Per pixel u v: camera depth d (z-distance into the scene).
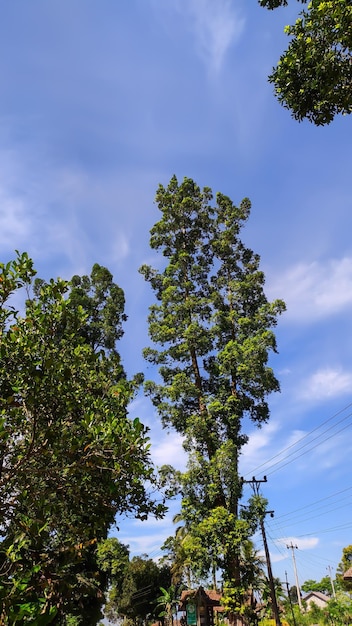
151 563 49.69
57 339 5.52
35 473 5.03
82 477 5.34
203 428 23.09
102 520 5.48
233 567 21.78
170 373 26.84
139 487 5.58
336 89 6.16
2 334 5.17
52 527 5.44
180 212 29.30
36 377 4.89
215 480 21.70
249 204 29.48
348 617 38.38
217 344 26.94
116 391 5.78
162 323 26.78
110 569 21.45
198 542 21.27
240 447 24.75
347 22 5.38
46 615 3.62
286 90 6.50
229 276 29.33
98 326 26.36
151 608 47.75
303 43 5.97
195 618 25.66
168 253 29.80
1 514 4.77
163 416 24.88
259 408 26.27
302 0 6.45
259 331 25.77
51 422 5.13
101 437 4.82
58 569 4.86
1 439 4.64
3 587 3.86
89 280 29.64
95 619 17.56
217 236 29.94
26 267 5.27
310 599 78.00
